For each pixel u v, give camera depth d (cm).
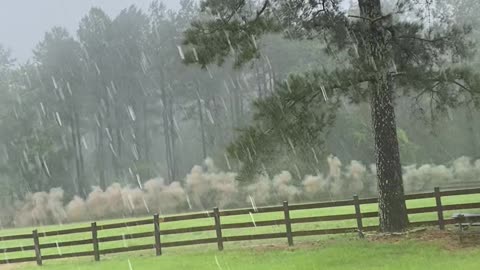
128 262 1473
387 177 1473
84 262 1608
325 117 1477
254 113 1449
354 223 1784
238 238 1518
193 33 1464
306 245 1447
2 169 5266
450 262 1052
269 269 1156
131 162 5725
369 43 1431
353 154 4428
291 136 1411
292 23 1491
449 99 1498
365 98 1439
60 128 5694
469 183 3362
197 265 1299
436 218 1702
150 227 2295
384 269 1046
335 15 1470
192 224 2250
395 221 1450
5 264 1742
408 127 4547
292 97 1405
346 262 1146
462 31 1509
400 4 1484
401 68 1524
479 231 1318
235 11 1503
